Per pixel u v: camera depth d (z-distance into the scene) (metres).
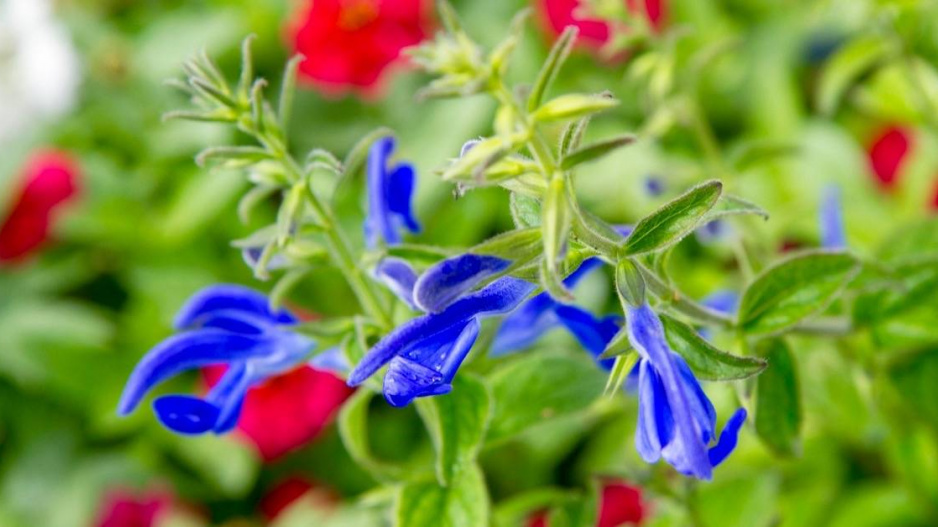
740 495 0.52
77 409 0.90
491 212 0.81
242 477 0.80
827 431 0.62
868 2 0.57
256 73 0.98
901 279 0.48
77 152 0.98
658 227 0.40
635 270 0.40
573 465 0.76
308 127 0.93
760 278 0.45
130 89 0.98
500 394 0.47
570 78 0.87
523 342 0.45
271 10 0.98
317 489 0.80
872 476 0.64
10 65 1.01
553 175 0.39
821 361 0.57
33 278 0.94
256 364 0.45
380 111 0.93
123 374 0.88
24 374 0.88
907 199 0.73
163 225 0.90
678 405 0.38
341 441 0.83
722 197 0.42
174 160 0.92
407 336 0.39
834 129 0.80
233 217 0.89
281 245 0.43
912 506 0.60
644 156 0.76
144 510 0.82
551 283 0.38
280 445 0.75
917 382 0.52
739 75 0.86
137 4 1.09
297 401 0.74
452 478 0.44
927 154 0.73
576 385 0.47
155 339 0.87
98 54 0.98
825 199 0.52
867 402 0.55
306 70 0.88
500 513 0.49
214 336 0.44
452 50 0.40
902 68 0.58
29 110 1.01
